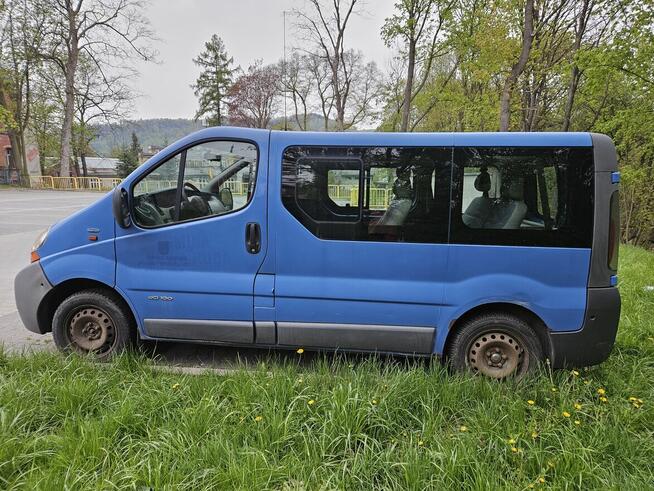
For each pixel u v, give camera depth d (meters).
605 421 2.74
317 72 27.61
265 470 2.26
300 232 3.44
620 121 14.26
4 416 2.61
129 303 3.68
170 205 3.62
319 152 3.41
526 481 2.25
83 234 3.71
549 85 17.30
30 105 34.56
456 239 3.30
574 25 14.51
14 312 5.47
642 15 10.73
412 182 3.34
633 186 16.55
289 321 3.52
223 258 3.54
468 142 3.27
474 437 2.55
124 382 3.23
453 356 3.43
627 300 5.55
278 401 2.86
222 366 3.85
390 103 21.67
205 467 2.31
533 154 3.21
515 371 3.35
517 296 3.24
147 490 2.15
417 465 2.26
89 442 2.42
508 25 13.56
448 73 21.58
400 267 3.37
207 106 53.56
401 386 3.01
